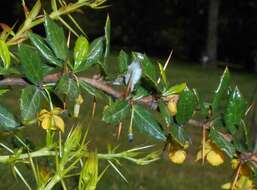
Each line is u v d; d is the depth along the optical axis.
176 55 8.08
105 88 0.30
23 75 0.30
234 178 0.33
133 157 0.35
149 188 1.52
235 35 8.11
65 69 0.29
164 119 0.31
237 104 0.32
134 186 1.47
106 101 0.31
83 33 0.31
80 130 0.31
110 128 2.04
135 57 0.31
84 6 0.33
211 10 7.38
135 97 0.30
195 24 8.16
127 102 0.30
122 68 0.31
